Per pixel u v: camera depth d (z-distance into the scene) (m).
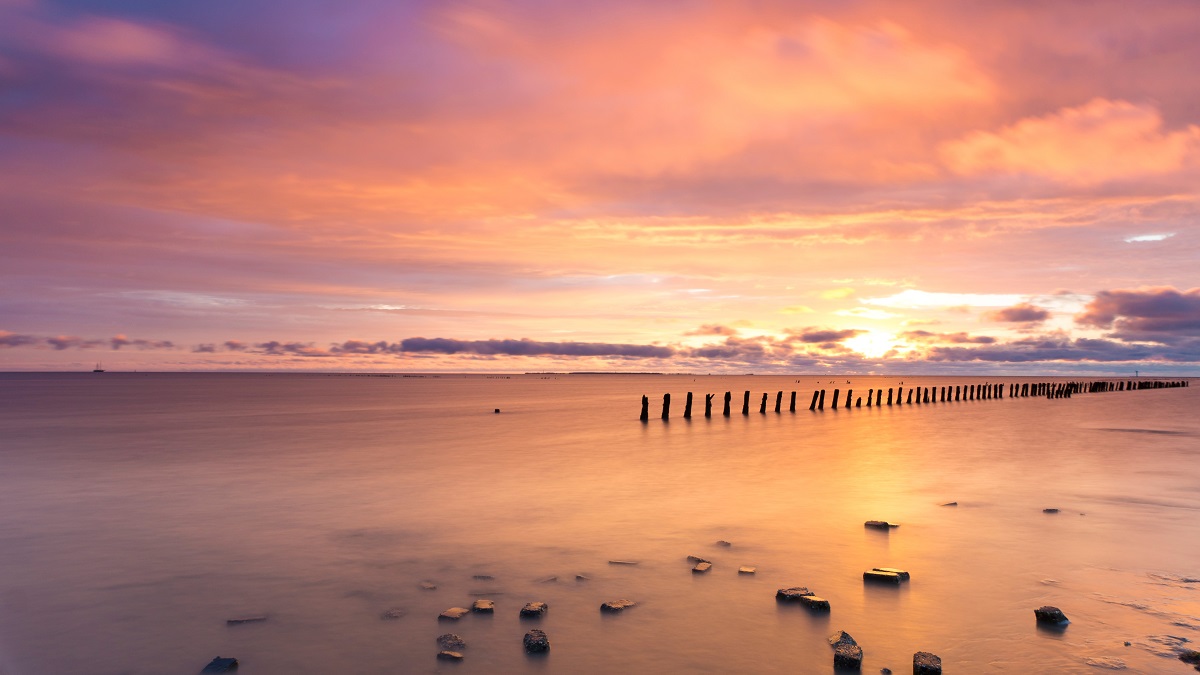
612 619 7.73
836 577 9.11
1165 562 9.70
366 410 49.03
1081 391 91.19
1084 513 12.91
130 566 9.88
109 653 7.03
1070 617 7.66
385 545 10.84
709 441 26.59
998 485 16.06
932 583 8.84
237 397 73.50
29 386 128.62
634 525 12.07
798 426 33.88
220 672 6.55
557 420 38.59
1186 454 22.16
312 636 7.38
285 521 12.56
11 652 7.05
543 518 12.66
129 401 63.16
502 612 7.96
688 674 6.44
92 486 16.36
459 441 26.70
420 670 6.58
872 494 14.98
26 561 10.15
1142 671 6.35
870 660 6.64
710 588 8.71
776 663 6.65
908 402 57.09
